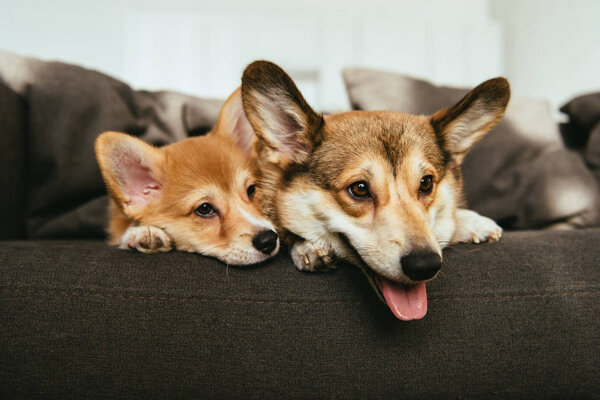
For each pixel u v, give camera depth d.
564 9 0.99
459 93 0.71
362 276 0.46
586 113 0.72
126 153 0.54
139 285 0.43
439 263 0.43
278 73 0.49
